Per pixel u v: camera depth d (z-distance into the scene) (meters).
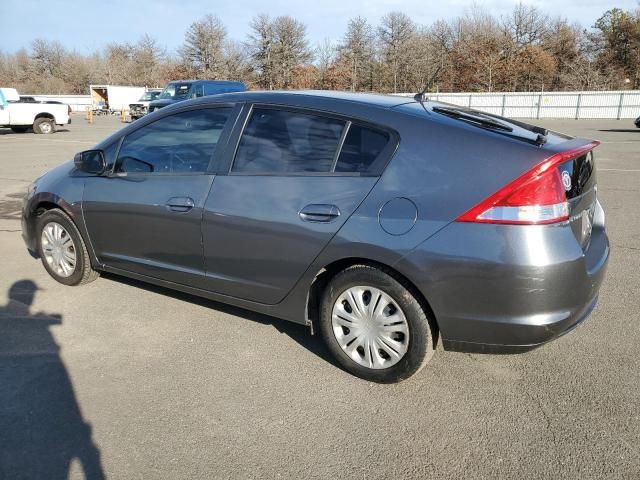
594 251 3.10
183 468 2.46
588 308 2.97
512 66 54.75
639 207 7.62
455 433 2.68
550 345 3.54
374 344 3.03
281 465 2.48
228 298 3.58
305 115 3.24
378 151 2.96
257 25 64.12
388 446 2.59
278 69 64.62
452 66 56.91
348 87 59.59
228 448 2.59
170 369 3.30
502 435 2.65
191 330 3.81
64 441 2.64
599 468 2.41
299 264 3.14
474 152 2.74
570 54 57.78
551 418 2.77
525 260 2.58
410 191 2.81
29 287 4.60
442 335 2.84
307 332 3.78
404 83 59.34
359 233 2.88
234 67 69.12
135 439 2.66
